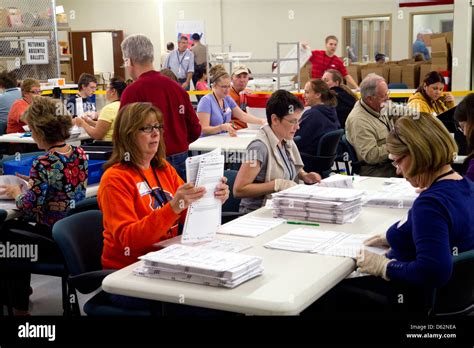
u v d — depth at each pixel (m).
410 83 8.93
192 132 3.92
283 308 1.62
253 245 2.21
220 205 2.26
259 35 12.63
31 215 3.00
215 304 1.69
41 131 2.99
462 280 2.06
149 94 3.62
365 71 9.35
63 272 2.90
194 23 13.07
